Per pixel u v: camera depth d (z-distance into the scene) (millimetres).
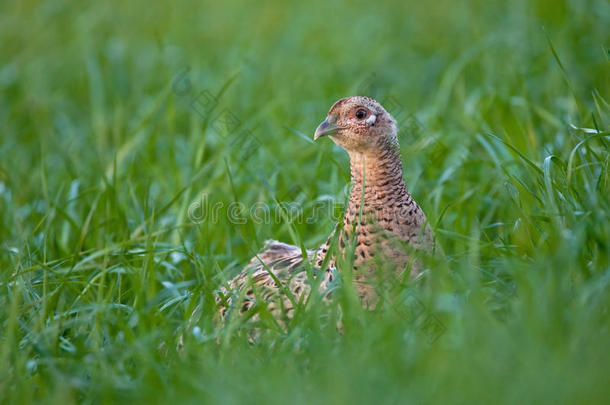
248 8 22516
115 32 20469
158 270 10000
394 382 6484
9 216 11477
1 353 7449
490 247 8820
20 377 7117
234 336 7793
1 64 19734
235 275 10258
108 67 17719
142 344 7434
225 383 6828
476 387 6273
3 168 12484
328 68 17062
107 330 8062
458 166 10711
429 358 6770
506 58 14672
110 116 15688
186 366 7180
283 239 10922
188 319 8305
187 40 19734
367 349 6816
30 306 8141
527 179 10141
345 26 20453
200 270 9133
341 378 6414
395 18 20609
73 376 7359
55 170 13336
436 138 11500
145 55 18281
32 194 12070
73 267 9219
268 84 16484
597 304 7055
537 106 11711
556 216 8141
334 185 10812
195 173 11641
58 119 16141
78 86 17797
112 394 6953
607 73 12781
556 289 7109
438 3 21016
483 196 10516
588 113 10172
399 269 8070
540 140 11406
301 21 20875
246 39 19625
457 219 9883
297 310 7641
